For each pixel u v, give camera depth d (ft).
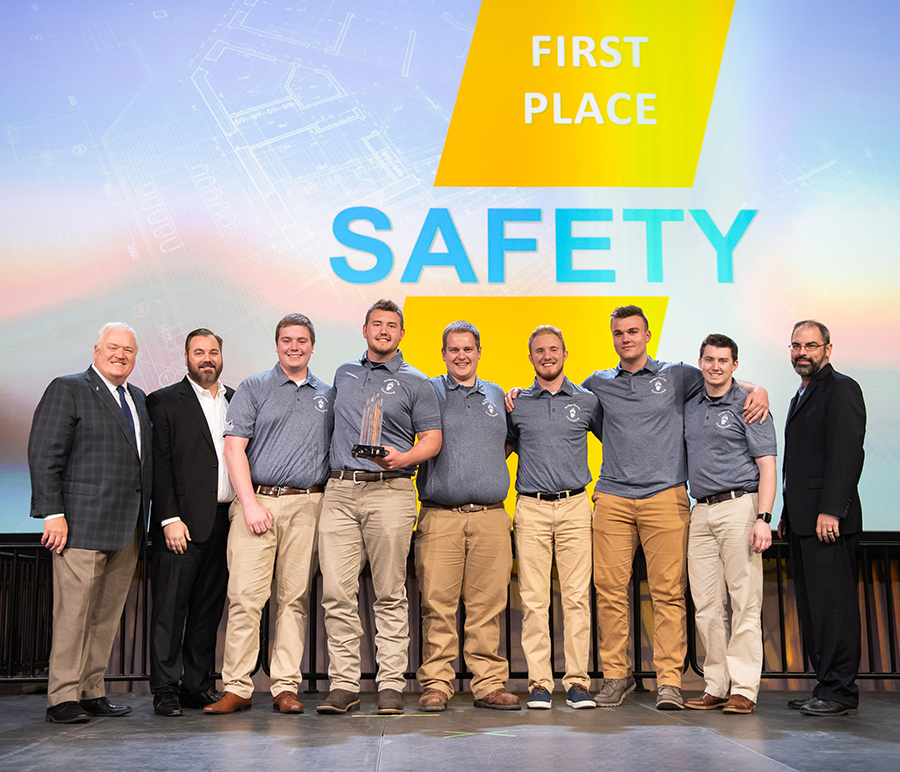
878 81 14.15
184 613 10.59
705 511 10.73
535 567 10.98
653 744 8.34
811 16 14.30
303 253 13.67
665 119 14.08
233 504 10.56
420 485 10.94
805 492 10.42
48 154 13.71
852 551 10.28
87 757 7.85
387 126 14.01
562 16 14.28
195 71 14.02
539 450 11.05
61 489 9.96
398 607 10.32
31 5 14.03
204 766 7.43
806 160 13.99
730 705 10.25
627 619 11.12
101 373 10.39
